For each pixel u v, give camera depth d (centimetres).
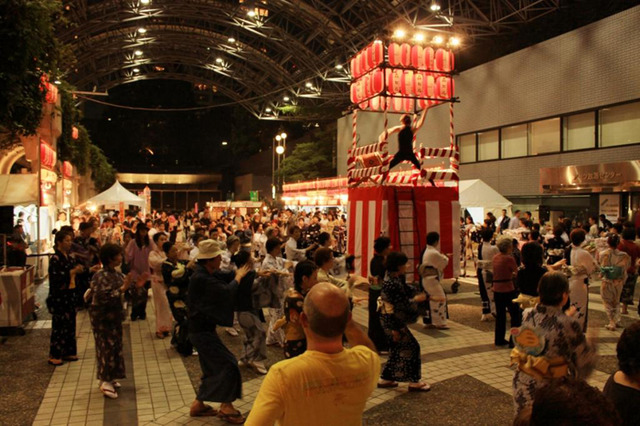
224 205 3481
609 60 1806
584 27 1900
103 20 3525
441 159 2636
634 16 1714
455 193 1030
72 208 2397
